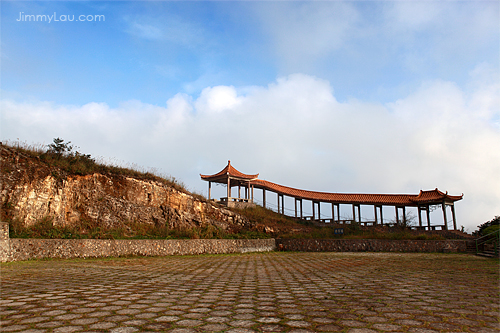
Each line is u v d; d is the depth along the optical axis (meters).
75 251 18.05
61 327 5.17
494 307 6.78
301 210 44.91
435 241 29.58
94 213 24.36
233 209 38.34
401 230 40.31
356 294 8.40
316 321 5.70
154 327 5.25
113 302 7.09
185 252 24.03
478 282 10.45
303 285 10.17
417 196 42.50
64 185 23.31
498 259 20.84
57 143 25.27
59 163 23.91
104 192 26.00
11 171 20.34
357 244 31.09
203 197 35.38
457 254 26.45
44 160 23.03
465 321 5.70
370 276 12.39
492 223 36.81
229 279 11.70
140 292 8.43
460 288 9.25
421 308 6.69
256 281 11.17
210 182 41.34
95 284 9.66
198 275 12.73
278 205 44.56
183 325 5.38
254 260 20.73
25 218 20.03
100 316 5.88
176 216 29.47
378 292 8.67
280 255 25.69
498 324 5.52
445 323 5.57
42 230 19.55
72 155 25.91
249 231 34.66
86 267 14.28
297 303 7.24
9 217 19.06
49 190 22.11
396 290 8.97
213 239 26.67
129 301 7.23
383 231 40.41
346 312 6.36
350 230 39.00
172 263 17.61
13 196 19.73
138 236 23.88
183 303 7.14
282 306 6.92
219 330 5.13
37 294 7.89
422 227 41.28
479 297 7.87
